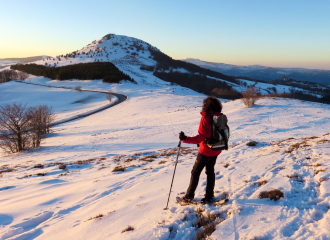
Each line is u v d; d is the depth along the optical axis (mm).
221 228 2629
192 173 3396
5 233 3641
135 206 3822
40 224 4051
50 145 27500
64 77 162500
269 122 28359
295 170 4312
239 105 43562
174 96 83562
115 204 4273
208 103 3055
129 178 6512
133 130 30453
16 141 26094
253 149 8281
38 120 28047
